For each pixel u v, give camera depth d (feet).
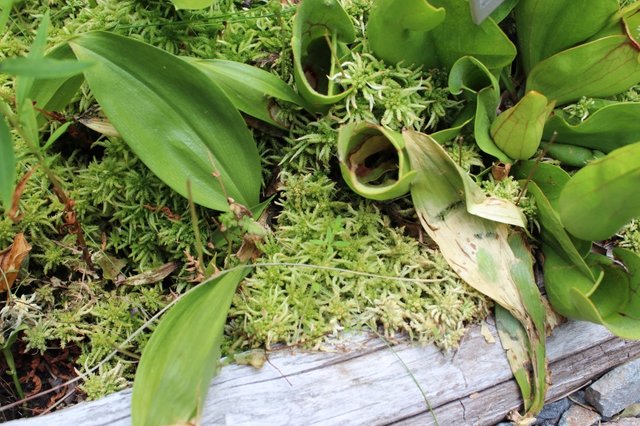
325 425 1.43
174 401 1.33
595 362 1.60
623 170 1.38
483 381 1.51
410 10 1.47
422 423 1.48
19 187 1.40
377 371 1.48
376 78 1.58
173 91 1.47
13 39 1.62
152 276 1.57
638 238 1.63
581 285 1.52
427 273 1.55
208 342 1.35
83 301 1.56
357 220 1.58
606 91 1.59
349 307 1.51
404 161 1.53
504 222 1.51
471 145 1.63
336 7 1.51
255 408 1.42
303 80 1.50
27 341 1.55
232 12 1.66
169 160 1.46
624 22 1.51
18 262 1.51
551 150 1.64
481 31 1.53
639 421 1.63
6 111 1.34
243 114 1.60
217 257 1.58
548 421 1.63
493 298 1.51
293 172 1.61
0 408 1.44
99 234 1.60
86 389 1.48
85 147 1.63
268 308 1.49
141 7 1.60
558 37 1.60
